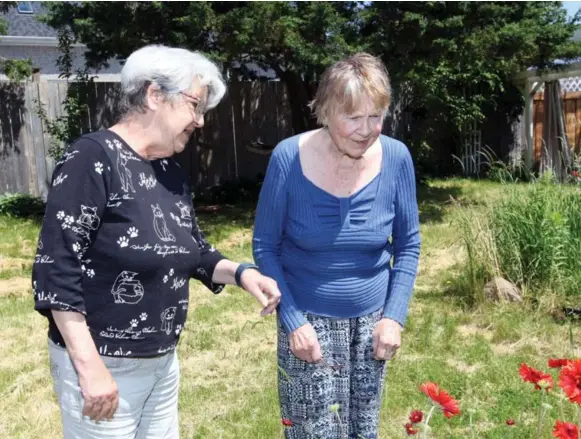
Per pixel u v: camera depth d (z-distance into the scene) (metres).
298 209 2.41
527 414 3.83
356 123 2.18
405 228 2.56
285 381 2.56
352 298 2.45
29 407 4.07
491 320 5.37
